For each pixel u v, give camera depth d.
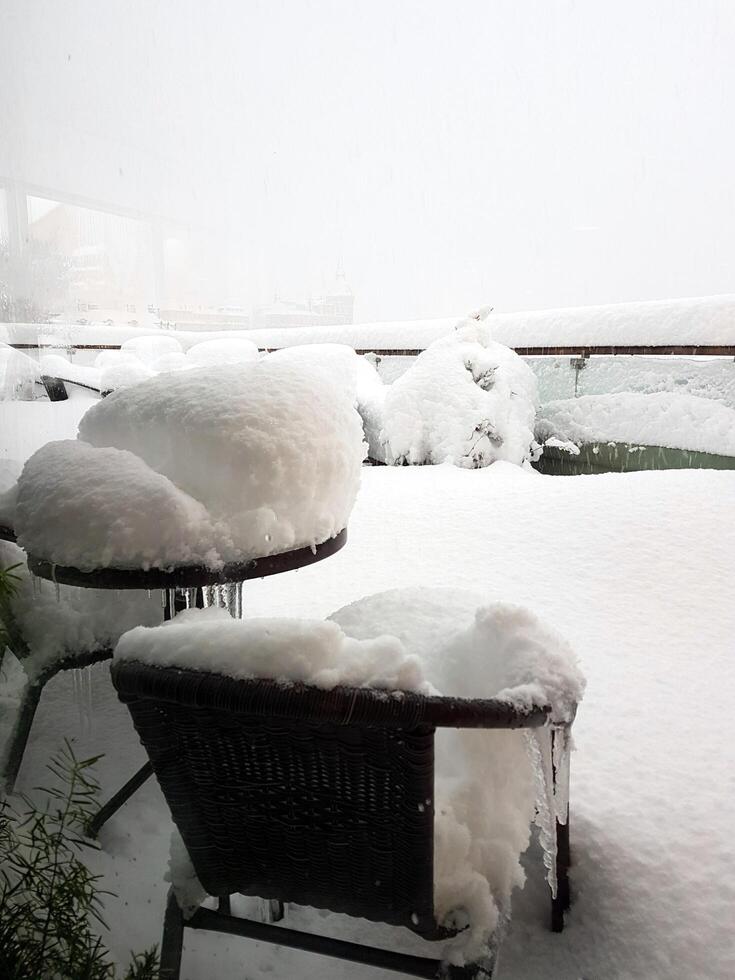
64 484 1.40
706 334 4.79
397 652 0.86
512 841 1.09
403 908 1.02
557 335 5.71
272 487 1.42
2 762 1.51
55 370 4.79
